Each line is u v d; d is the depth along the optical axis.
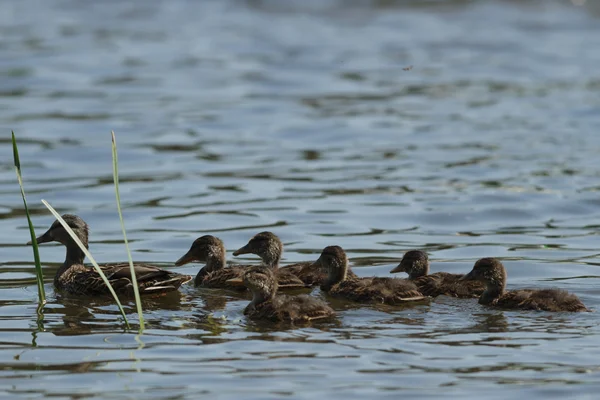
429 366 10.59
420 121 25.77
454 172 20.94
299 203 18.84
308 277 14.33
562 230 17.16
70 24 38.44
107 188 19.95
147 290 13.45
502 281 13.00
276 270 14.14
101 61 32.84
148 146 23.28
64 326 12.09
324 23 39.09
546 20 39.03
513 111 26.72
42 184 20.22
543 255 15.62
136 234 16.98
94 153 22.59
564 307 12.55
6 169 21.36
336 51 34.62
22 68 31.56
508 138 23.89
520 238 16.67
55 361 10.80
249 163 21.92
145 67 32.22
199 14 40.62
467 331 11.73
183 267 15.44
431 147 23.12
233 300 13.50
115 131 24.56
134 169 21.45
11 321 12.32
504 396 9.82
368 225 17.45
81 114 26.27
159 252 15.98
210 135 24.42
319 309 12.31
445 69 32.19
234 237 16.77
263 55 34.16
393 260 15.43
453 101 28.05
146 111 26.73
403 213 18.14
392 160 22.05
